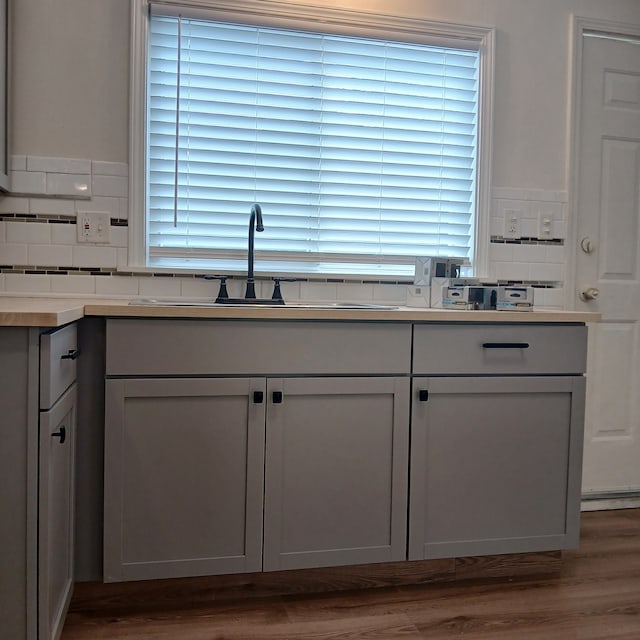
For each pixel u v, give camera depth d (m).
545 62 2.82
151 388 1.86
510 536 2.16
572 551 2.46
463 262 2.57
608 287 2.95
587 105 2.88
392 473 2.04
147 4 2.39
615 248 2.95
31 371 1.46
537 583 2.19
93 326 1.90
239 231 2.57
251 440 1.93
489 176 2.76
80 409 1.89
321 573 2.10
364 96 2.66
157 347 1.86
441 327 2.07
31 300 2.19
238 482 1.93
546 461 2.18
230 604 2.00
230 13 2.46
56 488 1.59
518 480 2.16
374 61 2.65
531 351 2.15
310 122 2.60
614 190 2.94
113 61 2.39
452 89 2.74
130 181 2.41
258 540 1.95
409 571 2.17
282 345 1.94
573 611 2.00
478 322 2.10
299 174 2.61
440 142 2.74
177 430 1.89
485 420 2.12
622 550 2.47
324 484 2.00
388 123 2.69
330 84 2.62
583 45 2.87
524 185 2.81
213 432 1.91
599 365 2.96
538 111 2.82
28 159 2.34
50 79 2.35
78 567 1.91
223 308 1.86
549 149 2.84
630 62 2.94
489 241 2.77
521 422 2.15
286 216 2.61
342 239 2.68
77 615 1.91
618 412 2.99
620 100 2.93
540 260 2.84
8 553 1.47
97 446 1.90
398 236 2.74
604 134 2.92
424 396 2.04
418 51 2.69
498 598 2.08
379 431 2.03
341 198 2.66
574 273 2.88
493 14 2.75
